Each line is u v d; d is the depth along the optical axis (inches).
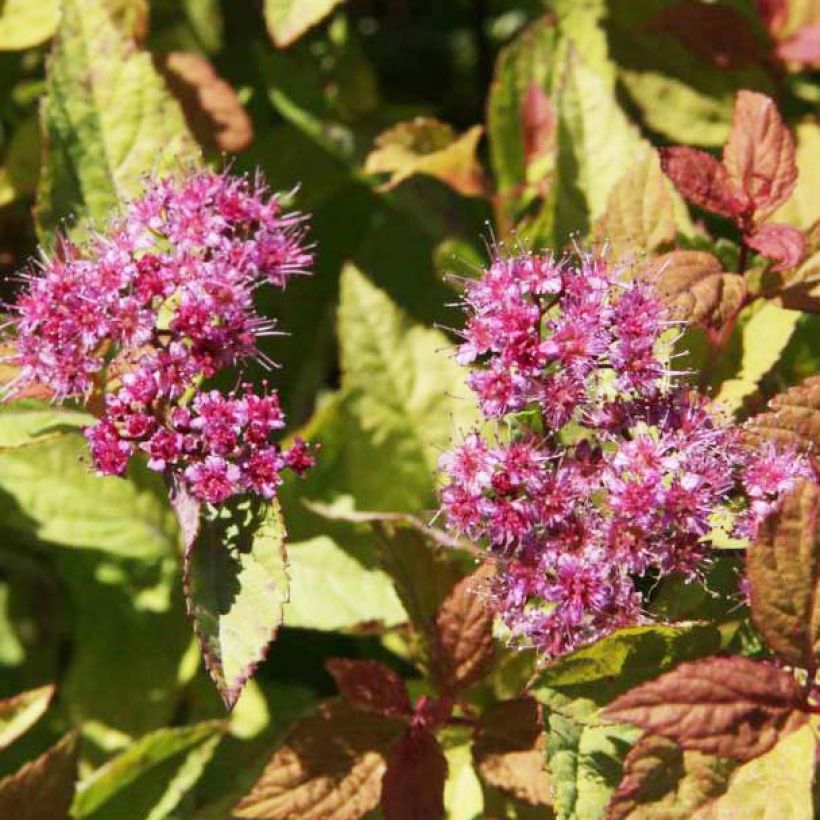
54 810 31.9
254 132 36.1
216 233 30.5
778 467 30.1
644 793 29.5
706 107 35.0
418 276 35.4
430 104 38.1
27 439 31.2
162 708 34.5
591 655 29.7
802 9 34.6
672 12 34.3
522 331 30.0
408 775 30.8
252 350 30.5
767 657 30.7
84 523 34.5
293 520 33.1
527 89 34.7
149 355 30.4
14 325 31.7
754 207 31.4
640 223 31.7
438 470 31.7
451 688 31.1
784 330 31.9
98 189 31.9
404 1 38.3
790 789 29.4
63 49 32.0
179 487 30.2
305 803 30.9
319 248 35.9
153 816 32.8
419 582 31.6
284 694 34.4
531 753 31.0
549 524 29.9
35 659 35.5
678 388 30.4
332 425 33.9
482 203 35.9
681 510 29.8
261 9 37.0
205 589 30.0
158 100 32.0
